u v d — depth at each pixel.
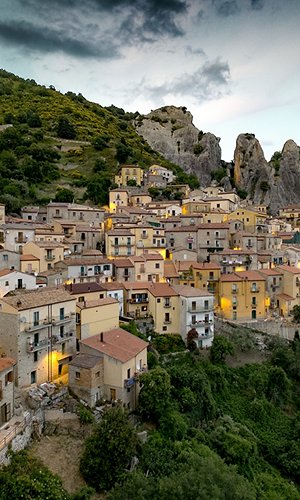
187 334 69.69
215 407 58.38
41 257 81.38
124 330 61.00
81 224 107.44
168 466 41.19
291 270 92.75
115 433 39.66
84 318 59.56
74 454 40.62
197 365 65.69
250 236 108.38
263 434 58.81
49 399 46.75
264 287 87.56
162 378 50.25
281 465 54.44
